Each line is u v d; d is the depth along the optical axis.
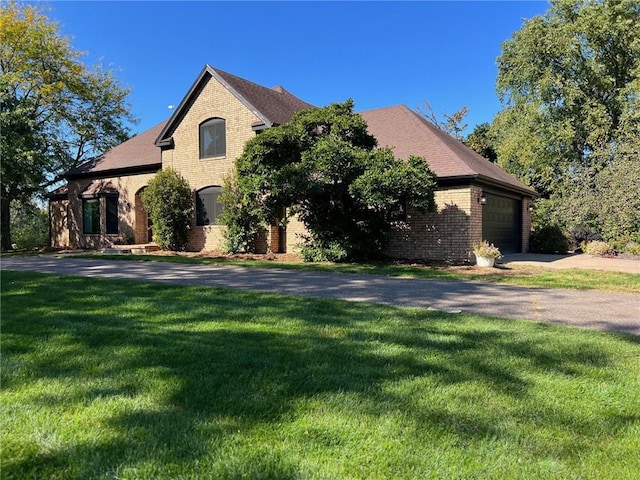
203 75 18.34
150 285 8.38
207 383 3.42
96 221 22.44
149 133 23.77
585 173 20.94
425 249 14.31
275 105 18.69
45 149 23.95
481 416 2.92
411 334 4.93
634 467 2.35
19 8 22.33
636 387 3.47
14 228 33.56
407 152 15.57
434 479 2.21
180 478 2.18
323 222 13.79
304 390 3.31
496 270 11.57
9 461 2.31
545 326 5.38
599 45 24.56
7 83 21.20
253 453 2.41
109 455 2.38
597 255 17.81
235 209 16.78
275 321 5.51
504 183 15.74
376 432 2.68
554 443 2.60
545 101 25.41
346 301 6.92
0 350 4.23
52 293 7.43
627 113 22.77
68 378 3.51
